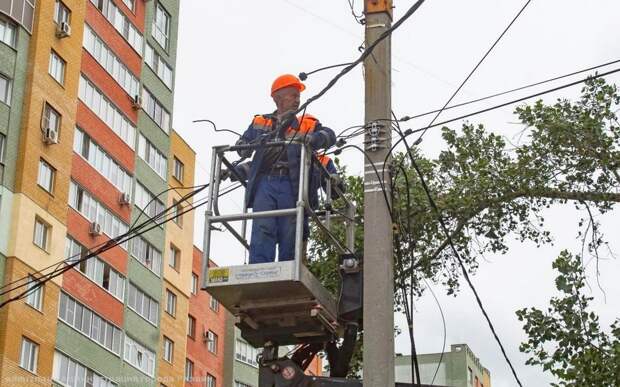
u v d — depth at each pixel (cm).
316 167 1047
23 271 4038
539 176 1617
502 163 1647
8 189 4081
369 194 1031
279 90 1087
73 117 4519
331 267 1526
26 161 4156
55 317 4188
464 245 1627
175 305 5450
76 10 4625
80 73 4619
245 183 1061
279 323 1014
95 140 4694
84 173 4569
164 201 5341
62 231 4325
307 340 1041
